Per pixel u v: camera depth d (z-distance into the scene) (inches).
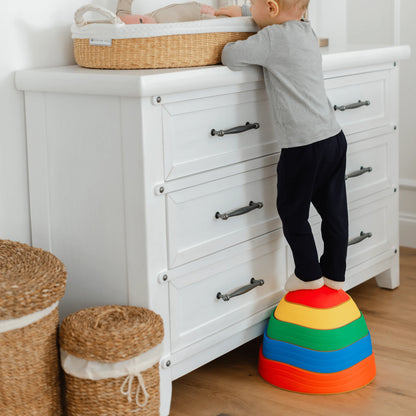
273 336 72.3
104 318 61.6
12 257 65.0
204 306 68.6
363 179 88.6
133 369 58.3
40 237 71.6
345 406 67.4
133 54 65.9
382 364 75.8
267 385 72.1
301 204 71.1
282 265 77.7
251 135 71.1
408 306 92.0
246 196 71.7
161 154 61.9
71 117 65.6
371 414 65.9
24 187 72.1
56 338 62.0
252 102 70.6
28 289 57.6
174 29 65.6
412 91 112.7
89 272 67.7
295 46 68.3
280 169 71.6
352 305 73.0
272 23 71.0
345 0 112.1
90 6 67.4
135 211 62.2
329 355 69.2
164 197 62.9
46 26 72.8
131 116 60.4
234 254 71.0
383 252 94.7
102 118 62.9
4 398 59.1
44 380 61.1
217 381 73.1
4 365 58.2
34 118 69.1
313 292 72.5
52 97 66.9
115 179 63.2
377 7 111.5
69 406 61.5
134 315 61.9
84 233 67.4
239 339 73.8
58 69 69.2
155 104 60.3
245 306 73.4
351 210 87.0
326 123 70.6
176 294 65.4
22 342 58.5
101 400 59.1
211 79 64.5
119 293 65.6
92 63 68.8
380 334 83.4
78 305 69.4
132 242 63.1
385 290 98.2
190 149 64.6
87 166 65.4
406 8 111.0
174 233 64.2
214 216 68.2
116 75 60.2
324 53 79.5
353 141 85.5
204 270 67.8
